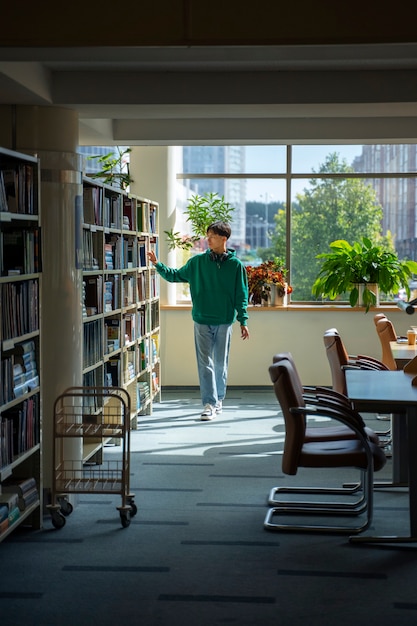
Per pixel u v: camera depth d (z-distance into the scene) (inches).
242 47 159.2
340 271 390.0
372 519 199.5
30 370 192.1
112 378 281.1
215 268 318.0
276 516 205.5
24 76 192.7
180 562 173.6
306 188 406.3
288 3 155.7
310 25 155.9
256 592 157.6
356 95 226.5
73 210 219.9
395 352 269.7
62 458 220.1
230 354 398.3
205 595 156.1
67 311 219.9
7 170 184.5
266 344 396.5
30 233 190.7
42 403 211.0
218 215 395.9
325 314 394.0
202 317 321.7
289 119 316.2
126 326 300.0
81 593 156.9
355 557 176.4
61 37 156.9
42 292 218.5
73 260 220.5
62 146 221.0
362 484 220.7
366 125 317.7
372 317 393.1
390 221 406.6
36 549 182.1
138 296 318.7
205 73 224.7
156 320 359.3
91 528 197.0
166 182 393.4
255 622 144.3
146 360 327.9
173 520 202.4
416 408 183.3
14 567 170.9
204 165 406.0
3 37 156.9
